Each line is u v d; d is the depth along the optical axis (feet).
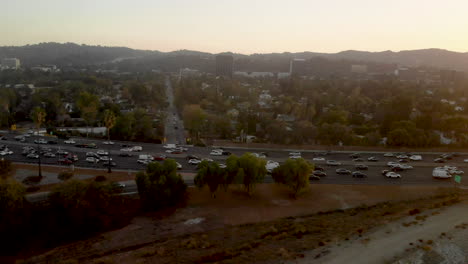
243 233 210.18
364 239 181.68
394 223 208.44
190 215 247.29
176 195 262.06
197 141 500.33
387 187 304.50
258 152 437.17
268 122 545.03
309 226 214.07
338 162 388.98
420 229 196.24
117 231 222.89
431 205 245.86
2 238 207.72
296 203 270.67
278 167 287.28
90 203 238.48
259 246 179.11
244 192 290.15
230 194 285.02
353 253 164.66
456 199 261.65
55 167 324.19
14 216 214.90
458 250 168.76
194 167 354.13
